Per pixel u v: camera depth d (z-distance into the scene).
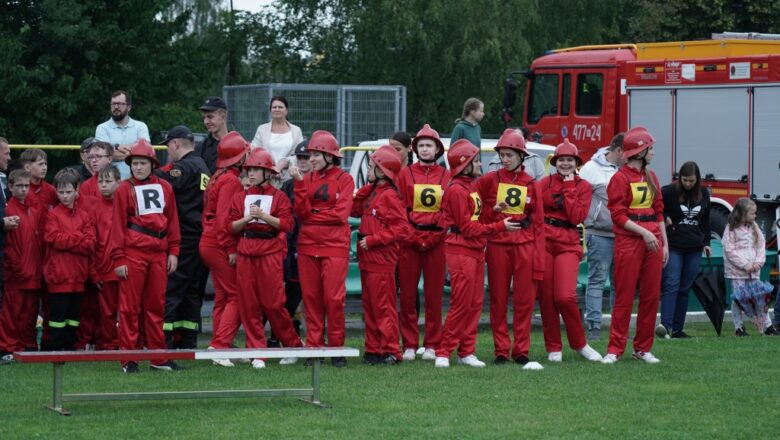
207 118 17.53
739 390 14.05
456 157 15.68
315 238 15.71
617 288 16.27
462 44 50.22
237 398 13.50
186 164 16.31
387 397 13.48
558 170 16.17
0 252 15.91
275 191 15.63
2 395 13.52
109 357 12.33
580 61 29.84
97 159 16.95
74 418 12.30
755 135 25.48
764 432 11.84
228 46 57.81
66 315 16.47
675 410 12.85
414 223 16.27
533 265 16.02
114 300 16.34
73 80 42.84
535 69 30.89
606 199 18.77
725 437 11.60
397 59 52.59
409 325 16.72
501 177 15.92
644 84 27.39
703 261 20.78
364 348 17.94
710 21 46.28
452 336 15.85
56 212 16.28
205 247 15.98
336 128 35.53
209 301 22.78
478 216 15.75
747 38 27.58
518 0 51.03
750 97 25.58
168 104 46.97
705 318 21.91
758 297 19.70
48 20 42.56
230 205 15.68
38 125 42.31
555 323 16.38
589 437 11.51
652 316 16.28
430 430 11.73
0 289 15.86
